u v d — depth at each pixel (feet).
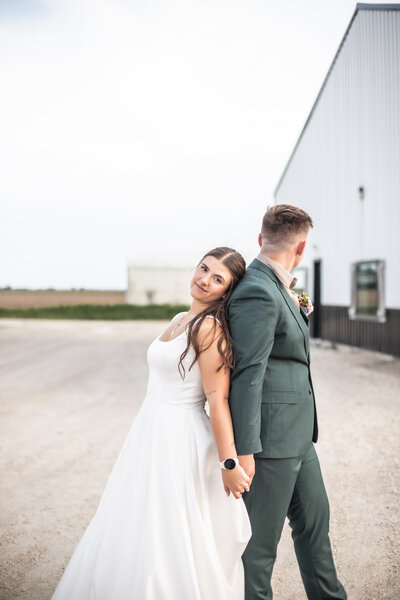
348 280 42.24
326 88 46.21
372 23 36.68
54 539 9.23
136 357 35.50
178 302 126.21
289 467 5.90
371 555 8.67
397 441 15.01
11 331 61.00
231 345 5.73
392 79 34.12
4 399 21.33
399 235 33.60
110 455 13.92
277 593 7.65
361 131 39.14
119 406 19.93
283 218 6.16
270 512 5.89
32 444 14.93
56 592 6.09
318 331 51.21
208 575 5.66
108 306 111.04
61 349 40.70
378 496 11.06
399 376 26.73
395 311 34.22
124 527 5.94
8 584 7.79
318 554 6.36
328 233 46.65
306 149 52.54
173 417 6.15
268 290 5.67
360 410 19.03
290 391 5.96
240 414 5.52
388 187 34.96
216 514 5.99
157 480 5.94
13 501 10.89
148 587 5.46
